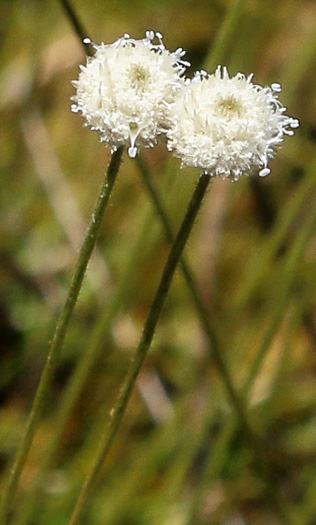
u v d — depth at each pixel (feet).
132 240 0.83
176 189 0.78
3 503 0.49
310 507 0.66
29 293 0.83
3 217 0.88
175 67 0.45
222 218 0.88
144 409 0.79
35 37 0.96
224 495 0.73
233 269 0.88
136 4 1.00
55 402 0.79
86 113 0.44
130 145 0.44
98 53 0.45
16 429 0.76
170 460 0.75
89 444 0.74
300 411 0.79
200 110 0.44
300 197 0.70
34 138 0.90
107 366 0.79
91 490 0.48
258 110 0.44
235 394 0.60
